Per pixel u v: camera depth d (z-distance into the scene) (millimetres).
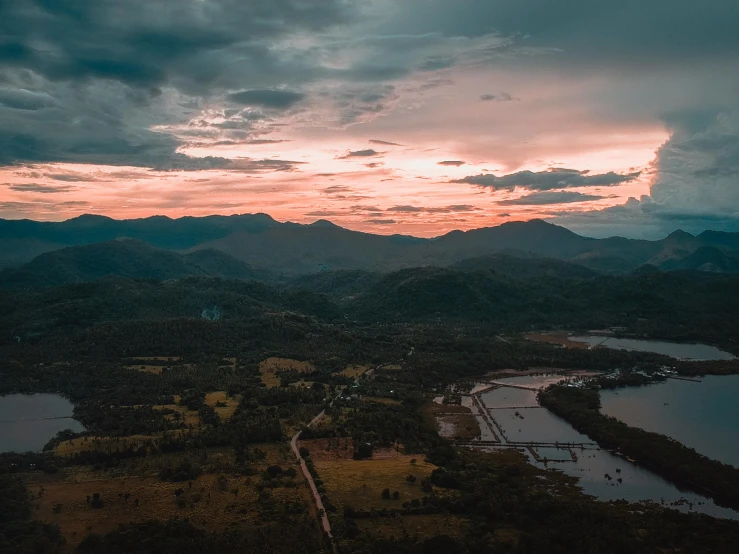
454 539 183250
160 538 178125
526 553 180750
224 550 174000
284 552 173500
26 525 184500
